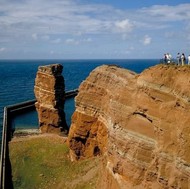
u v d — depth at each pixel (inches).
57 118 3339.1
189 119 1127.0
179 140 1149.7
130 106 1445.6
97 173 2103.8
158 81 1327.5
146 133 1326.3
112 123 1579.7
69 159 2596.0
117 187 1406.3
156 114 1295.5
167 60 1705.2
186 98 1167.6
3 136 3383.4
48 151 2815.0
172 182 1135.0
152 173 1229.7
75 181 2204.7
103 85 2365.9
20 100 6127.0
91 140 2439.7
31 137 3257.9
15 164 2716.5
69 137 2591.0
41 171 2519.7
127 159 1360.7
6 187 2310.5
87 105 2454.5
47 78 3358.8
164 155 1197.7
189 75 1224.2
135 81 1491.1
